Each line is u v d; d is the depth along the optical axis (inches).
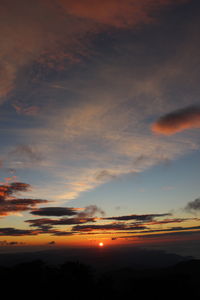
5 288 922.1
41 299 914.7
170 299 1074.1
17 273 995.9
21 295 912.3
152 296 1071.6
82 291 1006.4
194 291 1128.8
